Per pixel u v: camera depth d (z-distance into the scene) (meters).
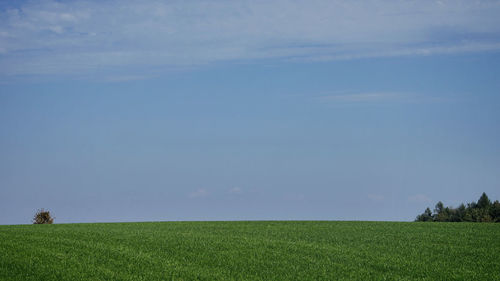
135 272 15.99
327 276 16.08
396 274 16.52
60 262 16.70
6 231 24.06
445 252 20.28
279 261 18.00
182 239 22.30
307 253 19.55
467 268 17.41
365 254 19.62
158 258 17.98
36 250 18.33
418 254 19.80
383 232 26.55
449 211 86.56
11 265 16.06
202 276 15.72
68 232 24.03
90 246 19.59
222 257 18.45
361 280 15.71
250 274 16.22
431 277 16.19
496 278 15.98
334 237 24.28
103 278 15.10
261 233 25.78
